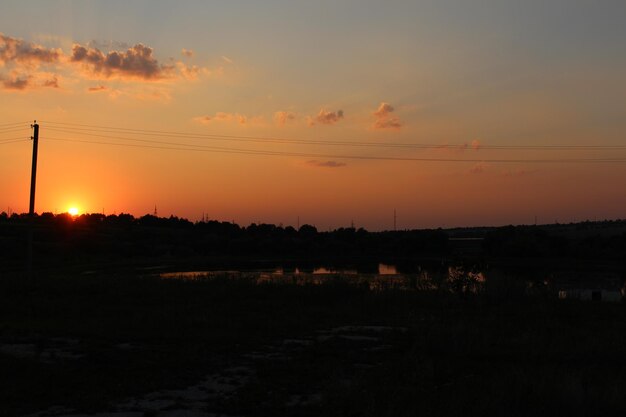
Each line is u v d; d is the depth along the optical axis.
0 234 85.69
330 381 10.63
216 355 13.94
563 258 76.62
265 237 112.06
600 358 13.26
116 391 10.38
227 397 10.13
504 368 12.07
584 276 55.03
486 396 9.48
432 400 9.51
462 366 12.38
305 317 21.19
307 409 9.20
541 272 59.91
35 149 38.94
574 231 121.62
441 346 14.28
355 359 13.36
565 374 10.44
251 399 9.81
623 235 83.25
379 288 31.86
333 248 102.62
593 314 22.31
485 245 85.12
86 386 10.68
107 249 85.56
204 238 106.81
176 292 28.94
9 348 14.64
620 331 17.72
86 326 18.27
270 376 11.62
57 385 10.75
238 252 101.00
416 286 33.38
